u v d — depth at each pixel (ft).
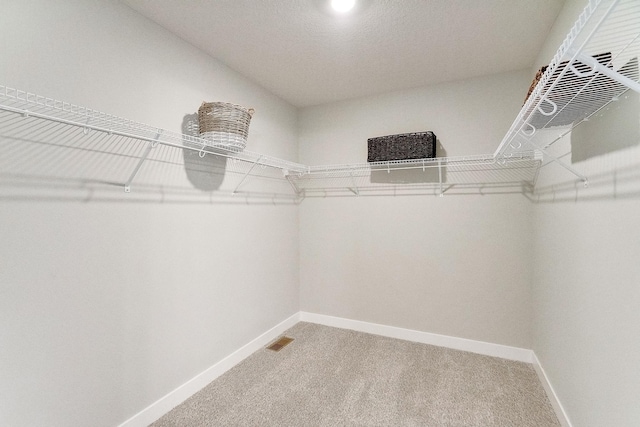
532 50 6.60
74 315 4.37
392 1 5.00
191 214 6.32
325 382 6.59
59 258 4.21
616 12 2.81
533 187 7.32
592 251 4.17
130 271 5.14
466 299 8.09
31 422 3.92
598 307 3.99
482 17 5.45
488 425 5.27
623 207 3.42
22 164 3.86
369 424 5.33
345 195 9.56
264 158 8.02
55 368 4.16
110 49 4.85
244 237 7.80
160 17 5.44
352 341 8.64
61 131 4.24
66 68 4.28
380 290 9.13
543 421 5.34
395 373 6.93
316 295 10.11
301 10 5.24
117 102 4.94
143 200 5.37
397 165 8.80
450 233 8.24
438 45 6.40
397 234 8.88
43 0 4.04
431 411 5.64
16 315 3.79
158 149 5.65
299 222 10.30
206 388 6.41
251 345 7.95
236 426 5.31
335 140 9.71
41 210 4.03
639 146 3.12
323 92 8.98
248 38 6.14
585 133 4.40
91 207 4.59
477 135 7.93
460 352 7.98
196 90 6.46
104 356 4.75
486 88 7.82
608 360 3.73
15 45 3.78
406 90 8.71
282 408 5.76
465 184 8.05
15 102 3.76
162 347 5.67
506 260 7.67
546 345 6.24
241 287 7.67
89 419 4.54
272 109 8.99
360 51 6.65
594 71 2.77
